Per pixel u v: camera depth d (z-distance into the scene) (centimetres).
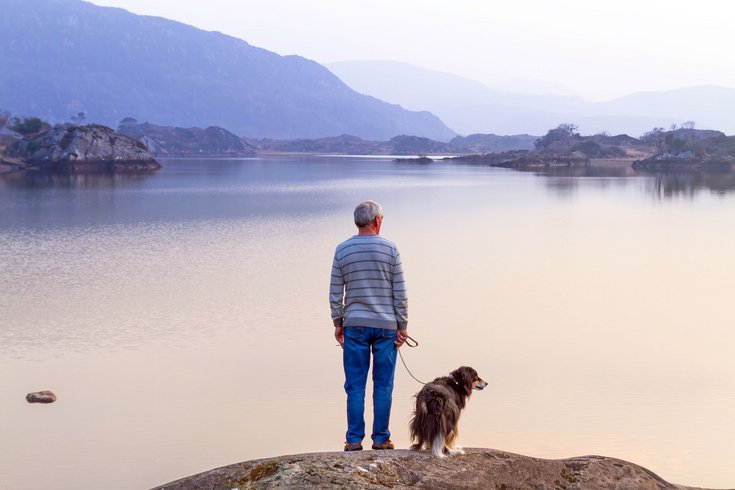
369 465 663
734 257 5366
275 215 8594
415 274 4516
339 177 19388
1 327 3116
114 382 2358
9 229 7006
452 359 2627
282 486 620
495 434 1906
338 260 807
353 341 800
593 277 4438
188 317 3294
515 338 2927
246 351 2723
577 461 737
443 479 658
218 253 5444
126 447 1834
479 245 5984
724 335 2989
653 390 2277
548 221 8050
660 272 4659
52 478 1641
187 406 2131
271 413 2066
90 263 4938
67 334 2995
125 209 9294
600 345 2822
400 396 2203
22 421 2017
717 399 2172
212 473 659
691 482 1636
